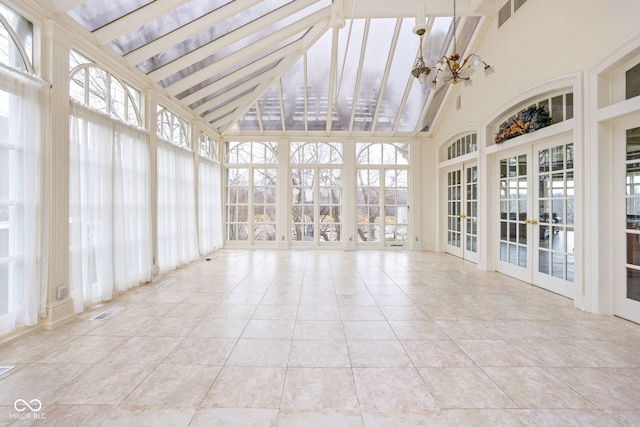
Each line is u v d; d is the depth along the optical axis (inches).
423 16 122.0
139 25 126.6
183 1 125.3
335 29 185.2
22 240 97.7
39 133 101.0
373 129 282.5
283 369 80.8
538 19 150.0
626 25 107.3
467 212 239.9
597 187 119.7
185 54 161.6
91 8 116.3
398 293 150.1
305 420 61.8
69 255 114.3
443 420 61.9
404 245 296.8
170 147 191.9
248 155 298.2
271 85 230.8
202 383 74.2
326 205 297.1
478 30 197.3
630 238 115.3
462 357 87.4
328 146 296.5
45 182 103.8
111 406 65.4
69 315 112.6
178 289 156.0
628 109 106.6
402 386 73.4
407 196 297.6
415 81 239.1
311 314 121.1
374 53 221.5
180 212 205.0
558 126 137.4
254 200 296.7
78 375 77.2
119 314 120.1
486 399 68.6
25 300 97.4
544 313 122.3
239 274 189.8
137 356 87.1
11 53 96.3
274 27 172.1
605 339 98.9
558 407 65.9
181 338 99.0
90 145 126.8
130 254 152.6
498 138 176.4
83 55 123.9
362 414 63.6
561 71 136.1
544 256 157.6
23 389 71.1
